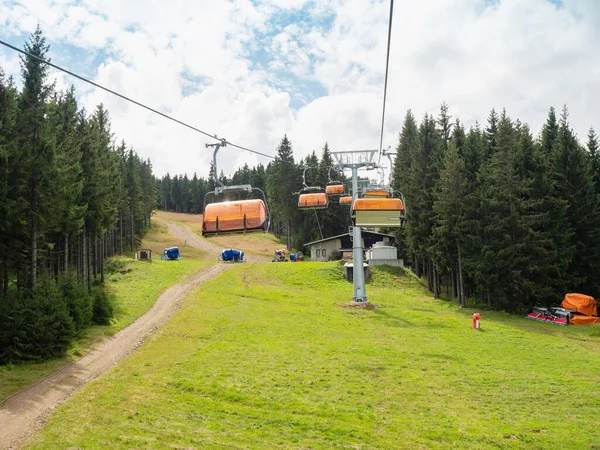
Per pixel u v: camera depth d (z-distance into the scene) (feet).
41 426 47.09
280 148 296.92
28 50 91.09
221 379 62.23
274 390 58.59
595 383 65.46
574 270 141.69
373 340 92.43
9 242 86.99
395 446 43.27
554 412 53.67
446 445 43.68
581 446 43.62
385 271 192.13
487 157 177.68
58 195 91.40
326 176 288.71
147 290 143.74
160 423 47.24
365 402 55.47
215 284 159.33
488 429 47.78
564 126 147.33
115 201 153.28
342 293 160.97
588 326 118.62
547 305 138.00
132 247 289.94
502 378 67.21
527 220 134.92
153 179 393.70
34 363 72.49
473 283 159.22
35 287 82.94
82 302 91.61
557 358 82.07
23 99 89.15
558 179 146.41
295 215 294.46
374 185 113.09
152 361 72.33
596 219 140.77
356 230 139.44
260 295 144.46
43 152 87.86
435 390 60.95
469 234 145.28
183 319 105.70
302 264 203.00
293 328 100.73
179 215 549.54
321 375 65.77
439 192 165.48
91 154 128.26
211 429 46.19
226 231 64.64
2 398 56.29
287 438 44.50
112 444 41.63
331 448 42.47
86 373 67.77
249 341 86.99
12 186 83.51
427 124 179.63
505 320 126.82
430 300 158.92
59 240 125.29
